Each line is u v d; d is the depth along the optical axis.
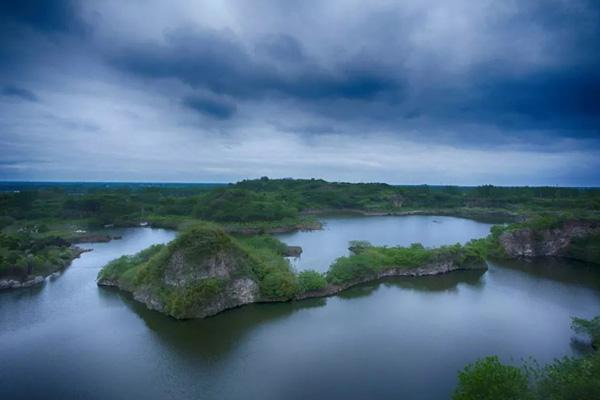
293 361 70.75
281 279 100.38
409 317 90.56
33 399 59.94
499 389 48.25
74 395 60.94
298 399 59.88
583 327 77.69
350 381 64.62
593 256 141.00
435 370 67.94
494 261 144.38
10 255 123.06
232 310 93.56
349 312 93.38
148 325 85.44
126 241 194.00
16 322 87.38
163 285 96.56
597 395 45.31
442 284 115.12
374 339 79.25
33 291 108.56
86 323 86.69
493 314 92.50
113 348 75.44
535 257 150.50
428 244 179.25
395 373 66.94
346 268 114.38
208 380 64.81
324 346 76.38
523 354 73.44
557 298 103.88
